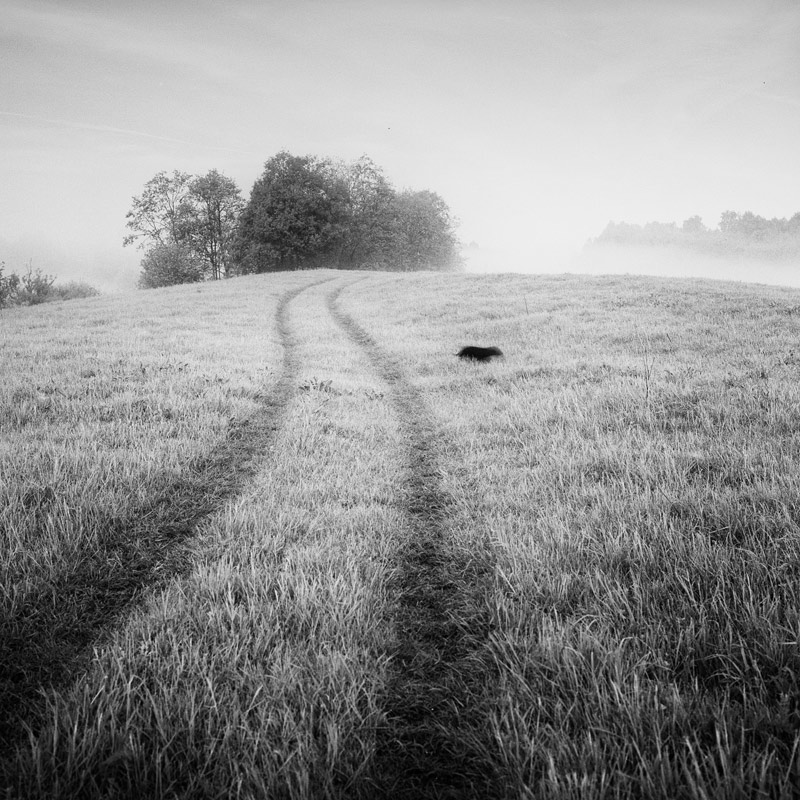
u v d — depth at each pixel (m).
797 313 15.33
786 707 2.11
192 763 2.12
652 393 8.05
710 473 4.94
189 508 5.06
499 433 7.58
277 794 1.96
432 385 11.48
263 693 2.45
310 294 33.25
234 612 3.06
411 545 4.53
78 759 2.06
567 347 13.80
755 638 2.54
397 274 50.00
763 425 6.16
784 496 4.01
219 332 18.20
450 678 2.70
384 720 2.39
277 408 9.49
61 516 4.25
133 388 9.38
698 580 3.11
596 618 2.92
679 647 2.58
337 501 5.29
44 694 2.33
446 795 2.06
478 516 4.78
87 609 3.32
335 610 3.16
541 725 2.23
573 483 5.17
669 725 2.12
